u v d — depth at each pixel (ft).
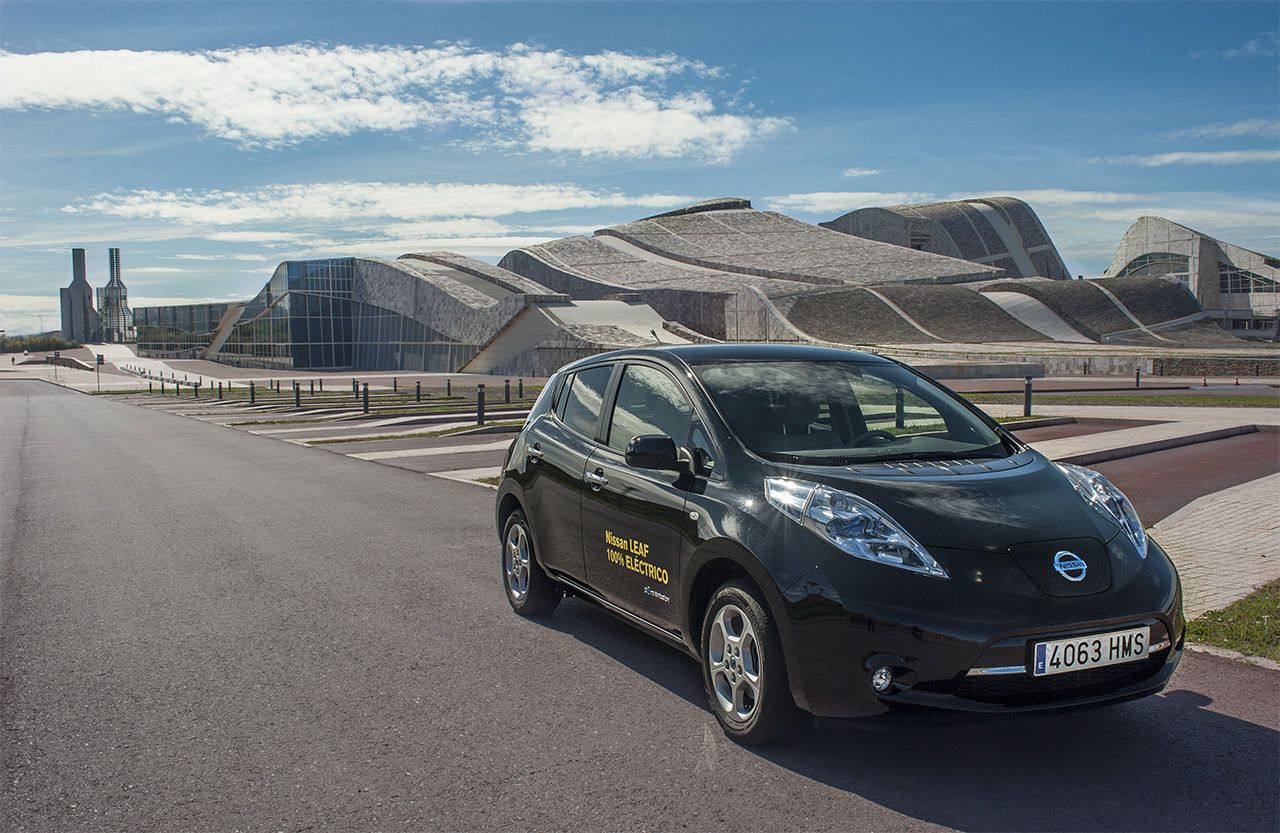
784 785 12.00
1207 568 22.50
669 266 380.58
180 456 61.72
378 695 15.62
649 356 17.74
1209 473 37.17
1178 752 12.80
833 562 12.23
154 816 11.50
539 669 16.87
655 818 11.16
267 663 17.46
